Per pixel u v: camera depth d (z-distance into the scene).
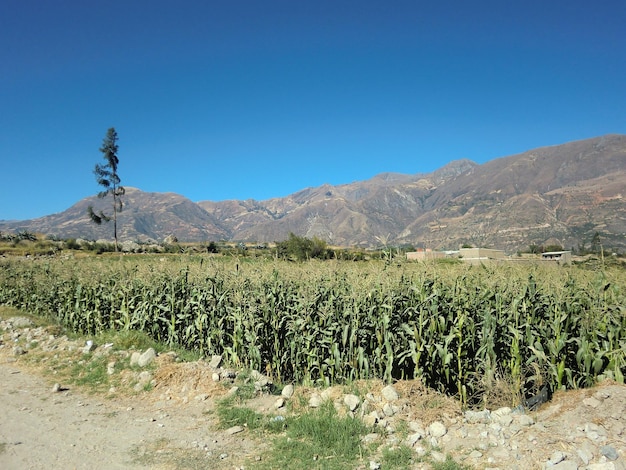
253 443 6.25
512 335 8.37
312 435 6.25
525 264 12.05
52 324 16.83
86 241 75.50
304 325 9.30
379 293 9.16
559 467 4.89
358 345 8.99
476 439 5.71
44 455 5.97
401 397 6.97
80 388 9.15
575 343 8.49
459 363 8.13
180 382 8.59
